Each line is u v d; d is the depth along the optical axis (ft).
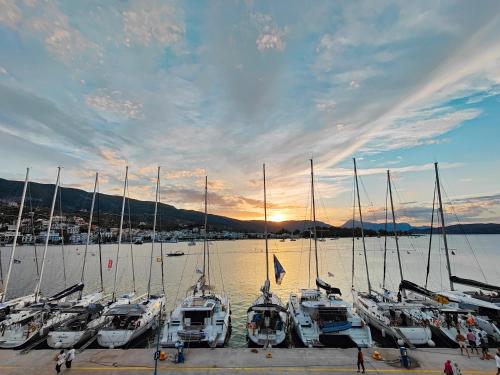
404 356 56.29
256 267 278.87
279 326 72.23
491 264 255.29
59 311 78.54
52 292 156.87
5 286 97.81
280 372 54.75
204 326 73.20
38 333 73.10
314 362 58.44
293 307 87.61
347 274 217.15
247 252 495.00
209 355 62.18
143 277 214.69
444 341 74.33
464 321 75.97
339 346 71.36
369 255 381.19
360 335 68.54
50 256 388.37
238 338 87.92
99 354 63.10
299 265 283.59
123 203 129.08
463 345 62.75
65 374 54.60
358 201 124.16
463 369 54.85
